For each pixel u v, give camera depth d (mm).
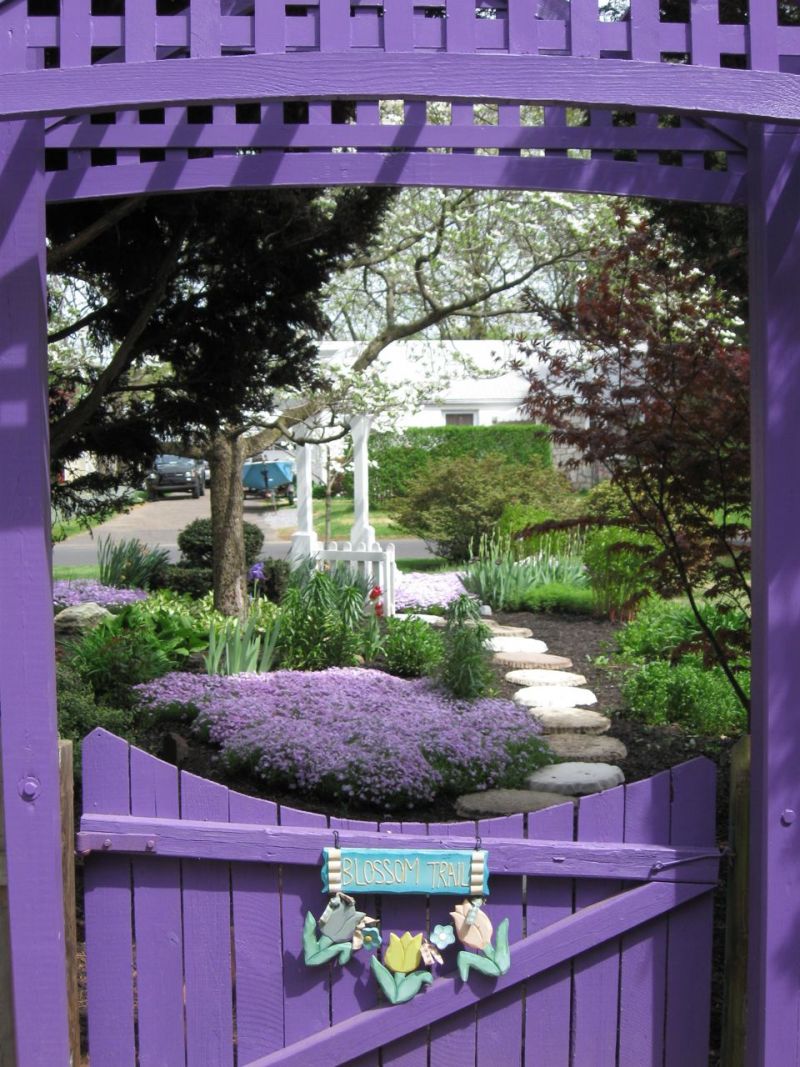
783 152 2549
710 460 4539
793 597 2594
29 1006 2605
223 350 6188
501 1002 2754
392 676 8078
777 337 2568
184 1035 2754
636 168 2684
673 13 4145
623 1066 2777
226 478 10453
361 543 12203
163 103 2244
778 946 2602
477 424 24844
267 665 8031
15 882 2586
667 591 5293
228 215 5395
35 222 2520
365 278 12461
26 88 2223
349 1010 2738
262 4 2422
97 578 14125
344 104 5387
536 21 2451
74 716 5945
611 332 4797
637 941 2754
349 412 11188
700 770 2729
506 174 2670
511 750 5914
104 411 6598
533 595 11703
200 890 2725
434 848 2674
